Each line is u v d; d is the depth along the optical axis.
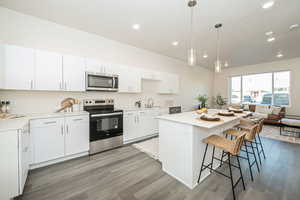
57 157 2.26
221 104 6.82
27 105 2.40
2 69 1.94
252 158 2.52
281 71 5.40
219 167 2.20
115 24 2.65
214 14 2.27
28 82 2.14
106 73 3.01
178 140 1.87
